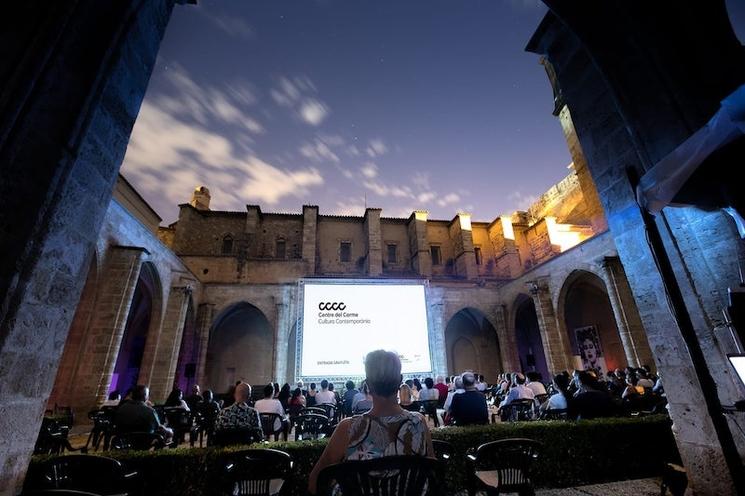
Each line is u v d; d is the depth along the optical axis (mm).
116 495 3668
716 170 3277
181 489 4324
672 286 3182
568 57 6309
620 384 11992
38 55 3072
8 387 2686
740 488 2514
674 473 4234
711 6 4285
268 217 31891
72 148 3301
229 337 26281
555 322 20734
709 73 4129
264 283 24562
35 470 3645
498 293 27359
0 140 2744
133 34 4195
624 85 4867
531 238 33375
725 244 3957
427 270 30156
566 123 25469
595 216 22859
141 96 4410
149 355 17578
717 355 3969
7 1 3068
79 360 12695
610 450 5582
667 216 4590
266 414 7645
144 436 5676
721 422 2678
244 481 3482
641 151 4648
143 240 16594
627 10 4641
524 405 9156
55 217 3131
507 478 3801
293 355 24656
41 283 2998
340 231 32906
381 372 2330
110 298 13500
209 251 29891
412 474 2092
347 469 2051
